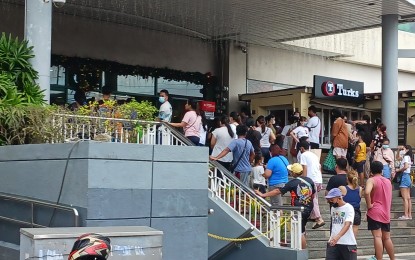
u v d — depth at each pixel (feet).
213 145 43.47
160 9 60.44
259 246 35.27
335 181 35.55
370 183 35.91
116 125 36.65
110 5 59.00
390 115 63.31
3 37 39.27
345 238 30.12
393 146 62.95
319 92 68.13
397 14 62.90
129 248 20.65
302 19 63.98
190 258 29.30
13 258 29.14
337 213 30.40
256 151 44.37
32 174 29.76
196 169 29.76
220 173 37.78
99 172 26.89
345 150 52.37
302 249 34.47
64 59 61.36
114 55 65.05
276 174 39.42
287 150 55.93
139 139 37.35
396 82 63.46
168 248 28.66
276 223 35.40
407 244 48.42
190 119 44.27
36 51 39.63
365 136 53.47
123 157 27.61
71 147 27.73
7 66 38.42
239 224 35.29
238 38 72.49
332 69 82.64
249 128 45.42
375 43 85.35
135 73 66.74
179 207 29.14
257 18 63.57
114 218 27.14
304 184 35.68
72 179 27.40
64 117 35.06
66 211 27.27
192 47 71.51
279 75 77.71
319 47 78.48
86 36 63.16
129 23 65.92
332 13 61.52
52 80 60.80
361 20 64.75
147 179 28.27
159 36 68.69
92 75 63.57
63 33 61.46
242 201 37.11
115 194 27.25
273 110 71.36
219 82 73.26
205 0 56.70
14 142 34.32
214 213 35.86
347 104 71.72
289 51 78.74
